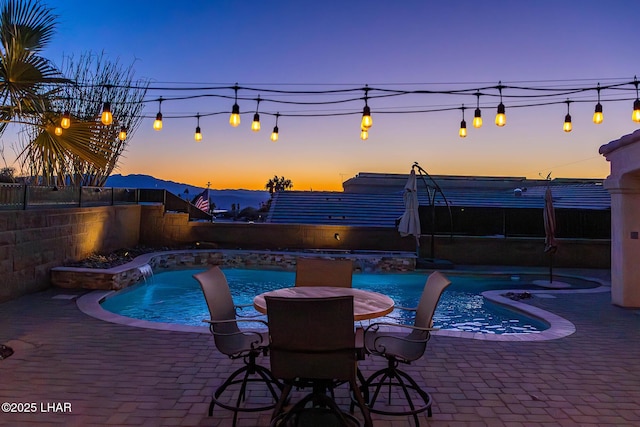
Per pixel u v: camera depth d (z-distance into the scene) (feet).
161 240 42.68
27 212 23.39
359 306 10.62
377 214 62.95
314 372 8.00
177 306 27.17
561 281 34.30
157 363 13.11
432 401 10.77
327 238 43.52
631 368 13.46
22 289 22.94
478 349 15.20
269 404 10.39
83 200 31.30
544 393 11.39
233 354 9.57
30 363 12.94
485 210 43.27
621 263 23.15
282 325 7.85
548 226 32.09
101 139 17.97
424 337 10.23
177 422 9.37
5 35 14.08
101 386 11.28
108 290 25.29
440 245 42.06
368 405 10.12
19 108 14.78
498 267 40.37
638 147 20.95
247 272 39.14
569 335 17.30
